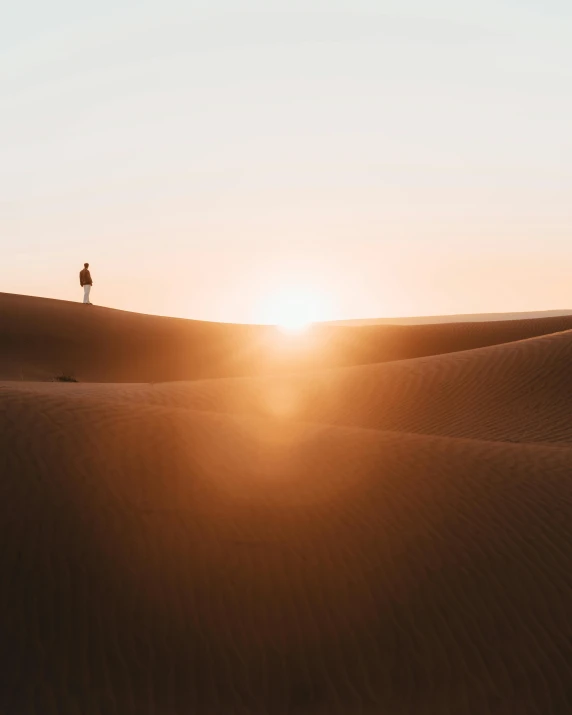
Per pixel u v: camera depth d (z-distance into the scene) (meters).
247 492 8.53
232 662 6.71
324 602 7.33
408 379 23.20
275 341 48.41
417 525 8.50
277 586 7.39
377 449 10.28
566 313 135.12
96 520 7.59
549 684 7.05
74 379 34.50
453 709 6.73
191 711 6.32
